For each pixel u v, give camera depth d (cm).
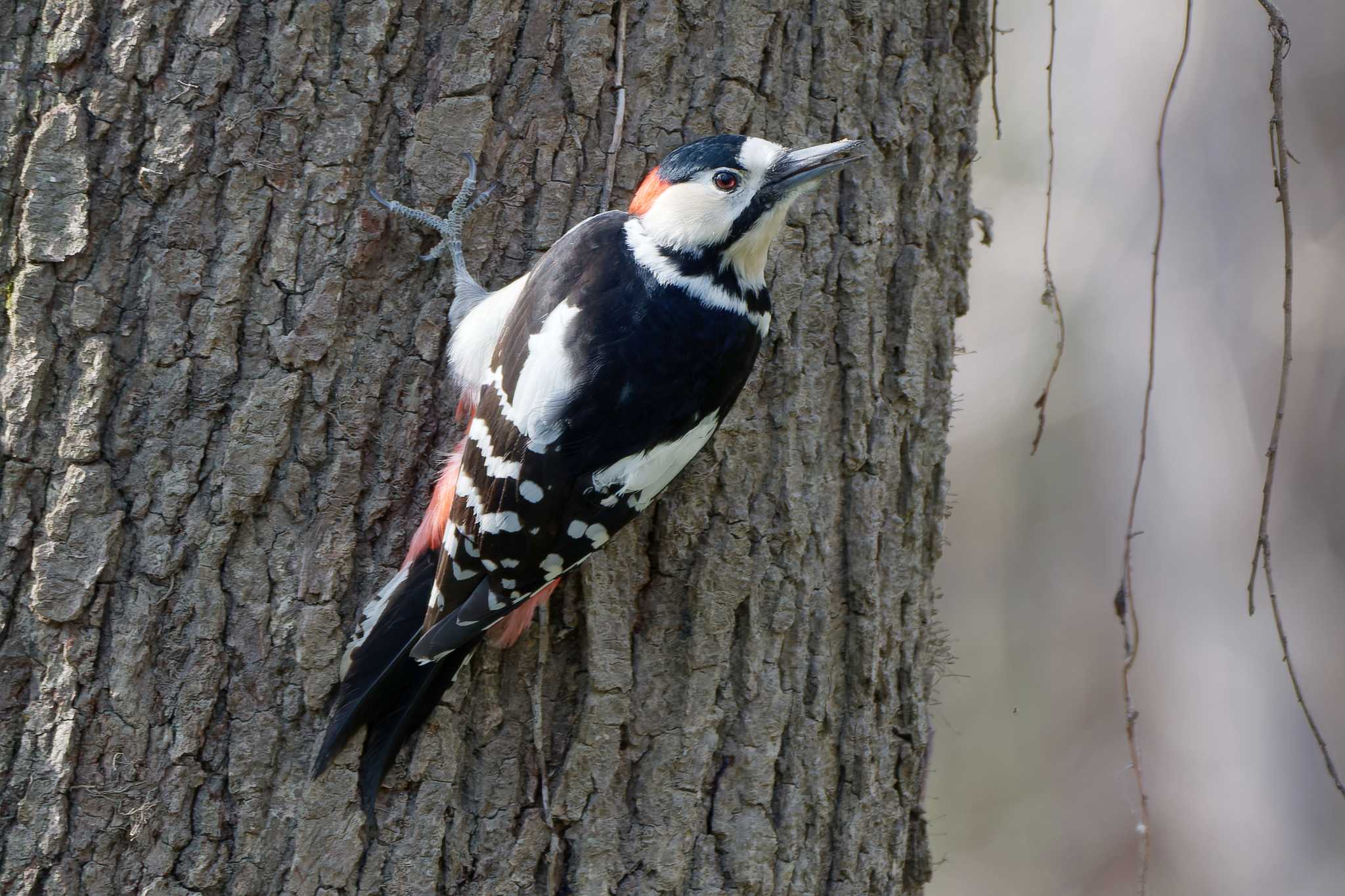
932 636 816
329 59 647
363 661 643
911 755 777
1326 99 1744
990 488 2100
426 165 667
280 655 635
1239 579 1772
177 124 624
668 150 712
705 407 684
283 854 629
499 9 674
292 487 642
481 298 678
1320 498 1745
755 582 712
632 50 707
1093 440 1964
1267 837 1756
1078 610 2006
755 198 678
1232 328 1772
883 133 751
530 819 671
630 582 700
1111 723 1947
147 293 624
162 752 616
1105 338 1905
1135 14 1845
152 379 624
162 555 620
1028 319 1991
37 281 612
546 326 676
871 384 746
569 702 689
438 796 654
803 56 734
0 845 604
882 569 755
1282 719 1752
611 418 669
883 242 754
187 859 617
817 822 727
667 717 697
